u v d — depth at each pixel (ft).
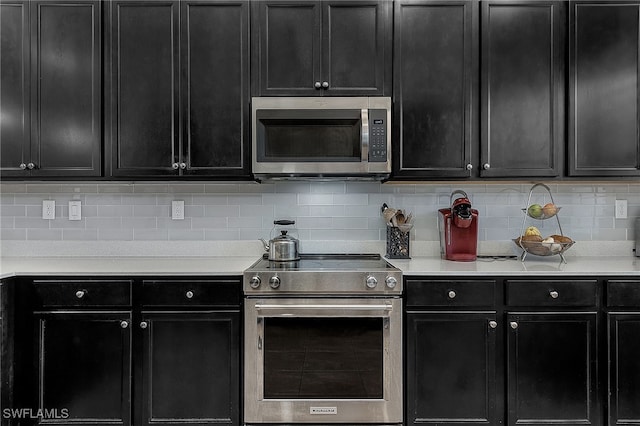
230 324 6.56
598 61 7.38
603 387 6.48
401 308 6.49
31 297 6.56
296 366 6.50
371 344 6.49
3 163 7.41
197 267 7.00
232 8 7.42
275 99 7.34
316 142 7.34
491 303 6.52
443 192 8.48
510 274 6.53
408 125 7.41
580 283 6.48
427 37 7.40
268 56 7.40
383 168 7.23
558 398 6.48
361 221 8.49
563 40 7.41
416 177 7.43
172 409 6.55
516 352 6.49
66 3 7.42
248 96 7.41
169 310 6.58
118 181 7.67
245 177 7.47
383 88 7.41
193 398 6.55
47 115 7.43
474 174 7.42
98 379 6.56
